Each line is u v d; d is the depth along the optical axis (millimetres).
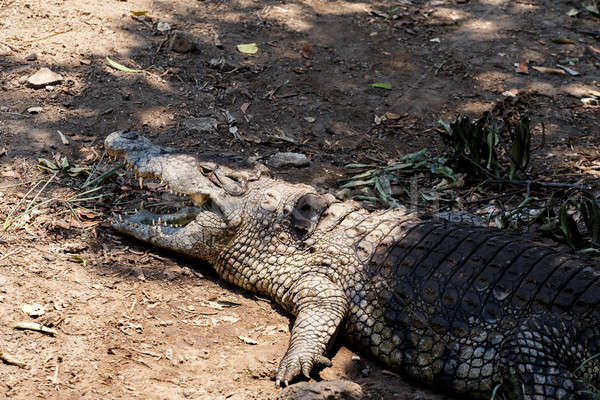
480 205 6859
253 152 7449
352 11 10719
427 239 5121
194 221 5660
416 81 9094
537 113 8555
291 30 9938
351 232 5367
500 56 9828
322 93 8656
